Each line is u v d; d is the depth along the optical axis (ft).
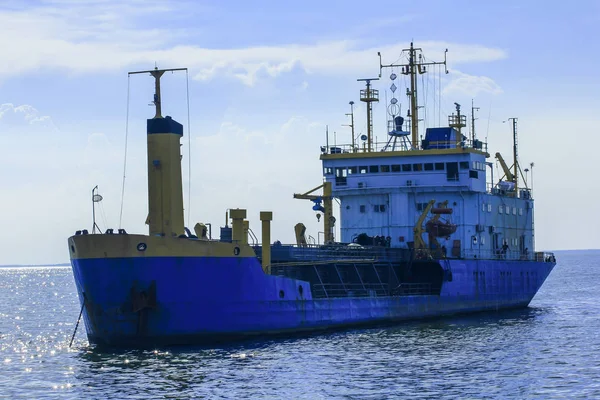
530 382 209.97
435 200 351.87
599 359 240.12
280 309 266.98
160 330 240.94
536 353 249.55
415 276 343.26
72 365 228.84
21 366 231.50
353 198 365.61
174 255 238.48
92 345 249.96
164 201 246.06
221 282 248.52
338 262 294.25
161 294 238.07
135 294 236.02
